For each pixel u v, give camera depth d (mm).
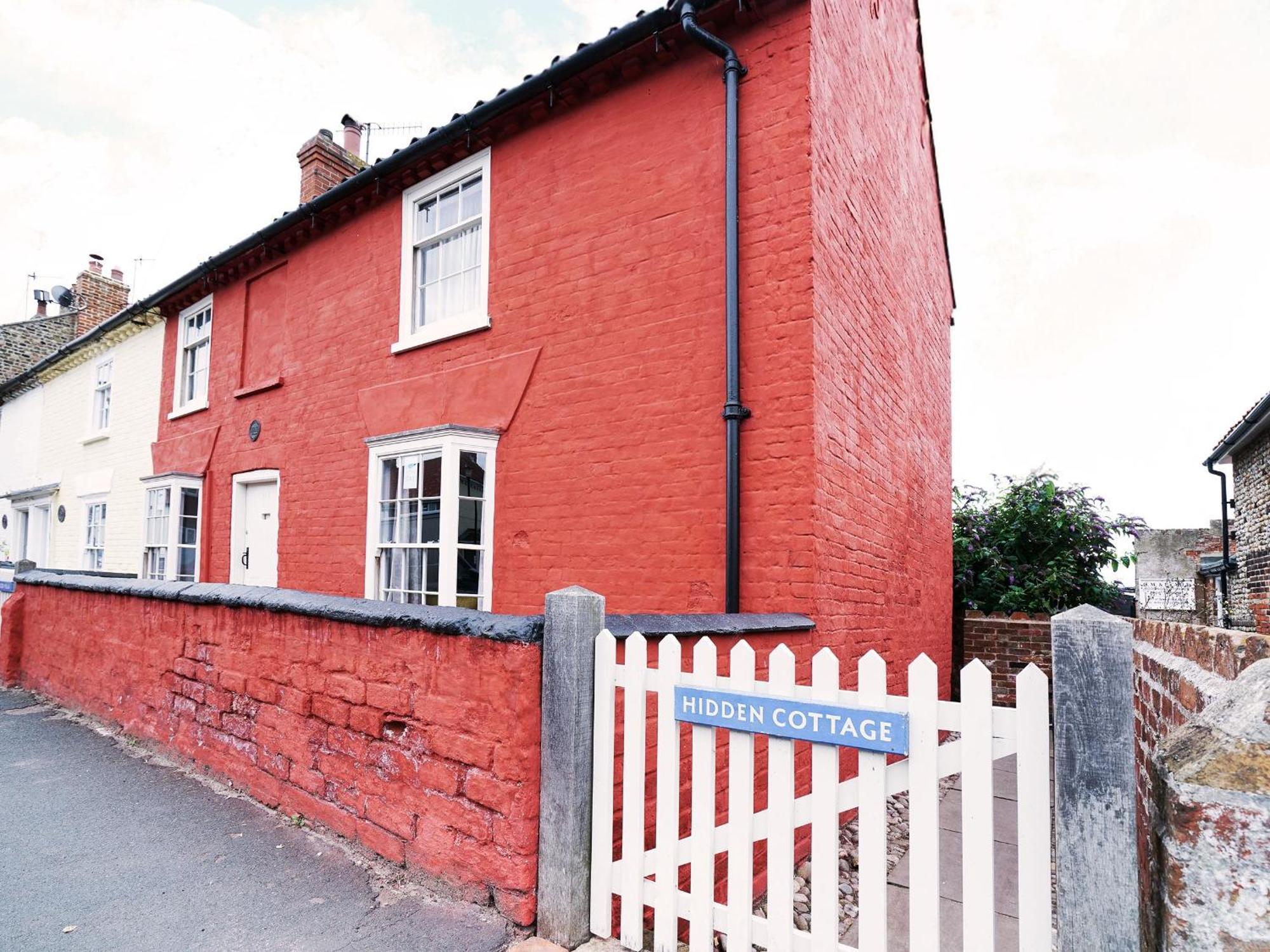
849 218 5617
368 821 3373
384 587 7051
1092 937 1796
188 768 4648
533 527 5941
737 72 5164
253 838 3564
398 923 2781
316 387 8250
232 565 9172
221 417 9805
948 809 5406
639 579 5281
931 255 9266
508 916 2758
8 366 18859
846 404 5332
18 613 7316
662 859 2635
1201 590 17438
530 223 6344
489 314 6539
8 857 3377
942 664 8922
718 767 3428
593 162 5980
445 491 6258
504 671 2854
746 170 5094
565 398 5891
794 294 4773
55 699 6492
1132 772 1800
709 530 4984
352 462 7625
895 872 4379
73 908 2918
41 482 15234
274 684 4047
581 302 5895
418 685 3188
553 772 2758
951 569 9984
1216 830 1505
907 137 7977
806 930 3584
